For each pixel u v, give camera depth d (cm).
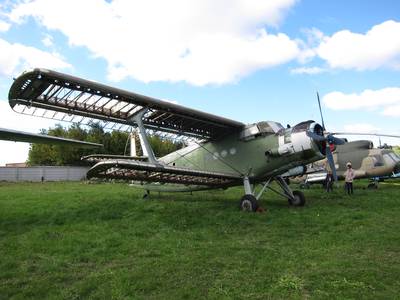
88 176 974
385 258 486
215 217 853
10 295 390
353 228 701
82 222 816
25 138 616
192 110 1047
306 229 709
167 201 1211
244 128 1155
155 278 422
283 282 396
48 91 876
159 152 4434
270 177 1103
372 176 1923
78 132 4491
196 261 486
